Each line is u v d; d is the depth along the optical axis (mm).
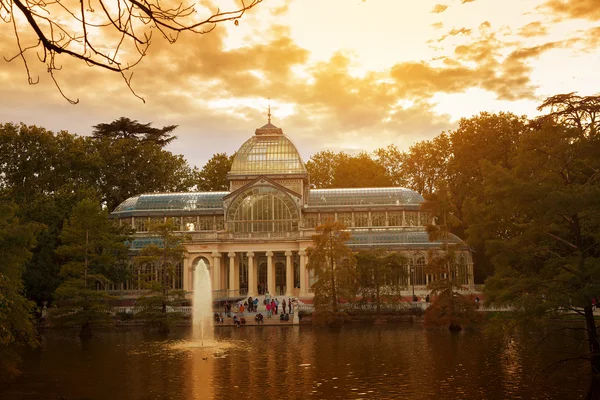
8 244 54812
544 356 60688
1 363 53875
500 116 143625
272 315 108062
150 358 65250
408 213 139875
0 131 135250
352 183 179625
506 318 45844
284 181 140250
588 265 41000
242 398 46375
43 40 10578
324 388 48750
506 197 45406
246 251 128750
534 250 46500
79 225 91188
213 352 68938
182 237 96688
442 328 87250
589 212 44844
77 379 54156
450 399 44344
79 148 139250
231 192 134875
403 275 102250
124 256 111500
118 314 105438
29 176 136375
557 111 47469
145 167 157000
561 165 46594
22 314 53594
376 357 62469
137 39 10836
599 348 43500
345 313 94188
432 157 169750
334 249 96062
